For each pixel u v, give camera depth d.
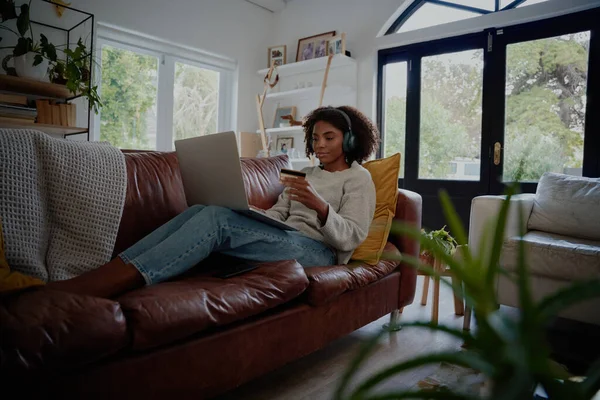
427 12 3.84
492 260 0.39
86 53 3.14
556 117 3.18
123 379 0.96
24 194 1.26
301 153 4.52
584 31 3.05
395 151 4.02
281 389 1.43
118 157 1.52
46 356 0.81
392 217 1.90
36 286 1.01
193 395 1.11
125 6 3.58
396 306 1.93
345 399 0.39
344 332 1.61
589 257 1.79
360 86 4.14
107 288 1.06
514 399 0.30
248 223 1.43
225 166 1.34
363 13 4.09
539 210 2.40
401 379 1.49
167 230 1.33
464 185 3.60
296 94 4.46
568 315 1.81
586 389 0.36
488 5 3.49
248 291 1.24
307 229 1.67
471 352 0.38
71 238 1.34
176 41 3.94
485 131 3.48
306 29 4.53
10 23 2.98
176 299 1.07
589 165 3.04
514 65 3.35
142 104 3.87
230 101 4.57
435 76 3.75
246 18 4.55
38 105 2.91
